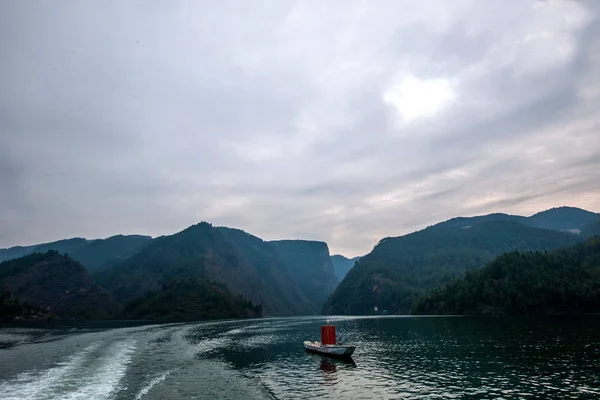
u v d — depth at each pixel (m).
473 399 40.84
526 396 41.53
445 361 65.56
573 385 45.72
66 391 41.75
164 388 44.59
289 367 62.34
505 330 120.38
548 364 59.19
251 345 96.50
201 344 98.06
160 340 104.12
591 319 160.00
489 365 60.19
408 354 75.50
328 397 42.47
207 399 40.09
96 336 114.81
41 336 116.62
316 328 165.50
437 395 42.78
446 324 161.88
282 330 153.62
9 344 90.69
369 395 43.28
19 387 43.44
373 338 111.69
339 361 68.62
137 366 59.72
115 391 42.16
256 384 48.66
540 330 115.56
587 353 68.69
